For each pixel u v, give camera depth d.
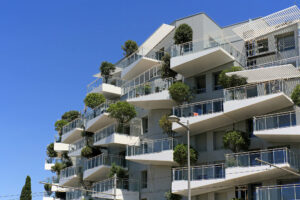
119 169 35.78
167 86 32.81
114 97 44.59
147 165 34.53
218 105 28.23
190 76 32.94
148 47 40.50
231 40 33.56
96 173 38.22
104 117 39.72
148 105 34.47
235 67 28.69
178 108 30.58
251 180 25.86
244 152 26.59
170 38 38.25
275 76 27.19
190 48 31.72
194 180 27.22
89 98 43.34
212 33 34.34
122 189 33.84
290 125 24.31
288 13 29.30
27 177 48.88
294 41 29.94
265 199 23.02
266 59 30.91
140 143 32.50
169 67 33.56
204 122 28.94
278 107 26.48
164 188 32.44
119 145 38.22
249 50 32.06
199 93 32.28
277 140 25.92
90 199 37.06
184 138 31.78
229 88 27.55
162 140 31.09
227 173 25.47
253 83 28.27
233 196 27.27
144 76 37.88
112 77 44.41
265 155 24.38
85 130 43.84
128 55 43.69
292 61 29.11
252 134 28.03
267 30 30.80
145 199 34.25
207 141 30.39
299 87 25.80
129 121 37.59
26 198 47.66
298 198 21.78
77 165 48.59
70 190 44.62
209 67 31.66
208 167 26.88
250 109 26.81
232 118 28.20
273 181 25.64
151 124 35.41
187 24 33.72
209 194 28.53
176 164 31.61
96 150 41.53
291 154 24.55
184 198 30.03
